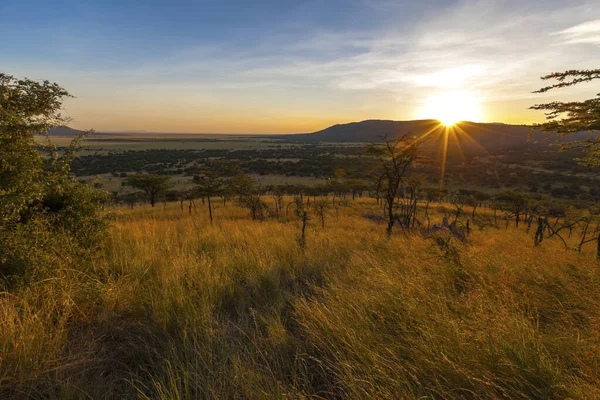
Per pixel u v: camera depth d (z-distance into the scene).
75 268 3.99
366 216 21.20
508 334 2.44
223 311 3.52
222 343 2.62
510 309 3.00
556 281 3.89
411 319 2.79
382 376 2.06
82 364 2.41
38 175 4.17
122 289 3.61
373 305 3.15
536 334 2.51
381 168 10.55
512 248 6.66
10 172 3.43
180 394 2.04
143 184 33.66
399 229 11.88
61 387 2.08
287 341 2.72
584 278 3.84
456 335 2.46
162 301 3.32
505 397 1.92
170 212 22.61
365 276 4.20
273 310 3.35
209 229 9.45
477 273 4.00
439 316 2.77
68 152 4.81
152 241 6.38
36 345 2.39
